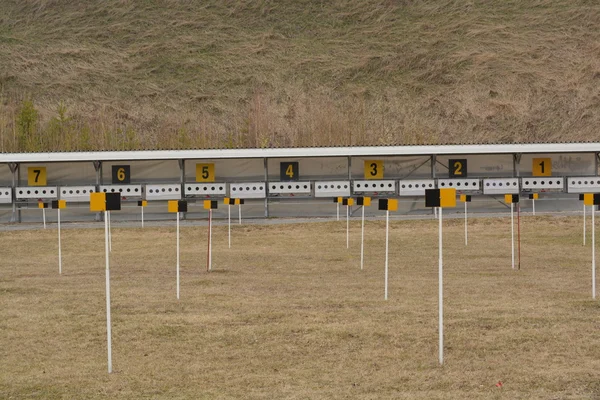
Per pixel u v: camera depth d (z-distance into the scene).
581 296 16.95
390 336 13.02
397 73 112.75
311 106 100.62
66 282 20.80
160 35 126.94
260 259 27.03
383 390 10.00
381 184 42.66
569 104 103.50
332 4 135.62
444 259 26.27
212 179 43.28
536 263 24.58
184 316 15.07
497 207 43.31
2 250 32.22
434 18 129.50
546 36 120.25
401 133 94.12
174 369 11.30
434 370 10.95
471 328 13.48
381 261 26.00
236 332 13.54
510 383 10.19
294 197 42.78
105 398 9.91
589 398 9.47
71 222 41.75
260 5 135.25
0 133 74.12
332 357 11.80
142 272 23.28
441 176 43.69
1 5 136.25
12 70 113.69
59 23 130.62
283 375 10.84
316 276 21.69
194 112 103.62
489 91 106.94
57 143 74.38
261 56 119.44
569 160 43.88
